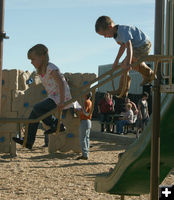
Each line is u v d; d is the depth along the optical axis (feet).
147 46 16.11
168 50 14.87
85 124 44.42
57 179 32.83
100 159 45.11
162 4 14.79
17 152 50.60
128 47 15.30
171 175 33.53
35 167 39.09
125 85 15.20
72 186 30.14
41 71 16.42
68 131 50.65
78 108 22.43
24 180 32.42
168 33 14.85
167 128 15.71
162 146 16.29
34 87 48.98
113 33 15.89
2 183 31.19
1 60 13.05
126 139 65.72
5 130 48.21
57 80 16.15
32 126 16.99
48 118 17.24
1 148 48.26
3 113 48.44
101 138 72.59
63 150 50.55
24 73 48.91
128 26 15.78
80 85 49.70
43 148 54.24
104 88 97.30
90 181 32.07
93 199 26.16
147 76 16.40
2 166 39.83
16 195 27.40
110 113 75.66
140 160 16.39
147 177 17.22
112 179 17.70
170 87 14.49
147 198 26.78
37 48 16.19
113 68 15.55
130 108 72.84
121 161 17.11
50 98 16.60
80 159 44.78
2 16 13.01
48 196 27.02
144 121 65.21
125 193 18.22
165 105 15.42
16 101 48.24
